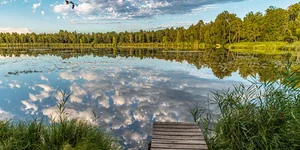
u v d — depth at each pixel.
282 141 2.57
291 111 2.55
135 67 13.78
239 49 32.94
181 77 9.99
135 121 4.72
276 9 36.16
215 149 3.13
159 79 9.58
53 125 3.01
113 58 20.52
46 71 12.16
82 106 5.82
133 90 7.54
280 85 2.98
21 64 15.62
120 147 3.45
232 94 3.57
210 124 3.90
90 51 33.22
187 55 22.77
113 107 5.72
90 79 9.70
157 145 2.97
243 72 10.94
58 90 7.67
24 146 2.66
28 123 3.21
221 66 13.36
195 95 6.73
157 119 4.84
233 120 3.00
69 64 15.62
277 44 32.72
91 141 2.78
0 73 11.47
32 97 6.78
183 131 3.42
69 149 2.48
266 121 2.75
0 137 2.77
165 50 33.75
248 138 2.78
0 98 6.65
